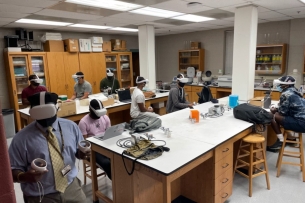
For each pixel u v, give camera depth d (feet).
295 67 18.45
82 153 5.39
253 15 13.12
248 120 9.68
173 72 27.53
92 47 21.31
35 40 19.51
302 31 17.70
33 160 4.45
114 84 18.12
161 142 7.55
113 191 7.58
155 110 17.39
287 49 18.70
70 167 5.26
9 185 2.19
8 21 15.51
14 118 17.93
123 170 7.06
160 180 5.88
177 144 7.36
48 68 18.85
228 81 20.16
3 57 18.17
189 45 25.39
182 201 8.53
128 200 7.20
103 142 7.72
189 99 23.08
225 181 8.06
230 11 14.43
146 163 6.12
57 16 14.43
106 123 9.39
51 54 18.89
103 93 16.55
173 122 9.89
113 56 23.50
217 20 17.67
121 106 14.33
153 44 19.76
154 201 7.79
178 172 5.99
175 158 6.38
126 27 20.31
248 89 13.75
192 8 13.34
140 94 12.42
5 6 11.53
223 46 22.80
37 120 4.83
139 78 12.92
